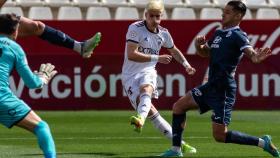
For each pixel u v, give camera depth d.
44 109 56.12
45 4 67.06
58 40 29.44
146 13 31.92
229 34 29.03
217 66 29.31
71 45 29.55
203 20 57.88
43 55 56.09
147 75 31.89
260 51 27.78
